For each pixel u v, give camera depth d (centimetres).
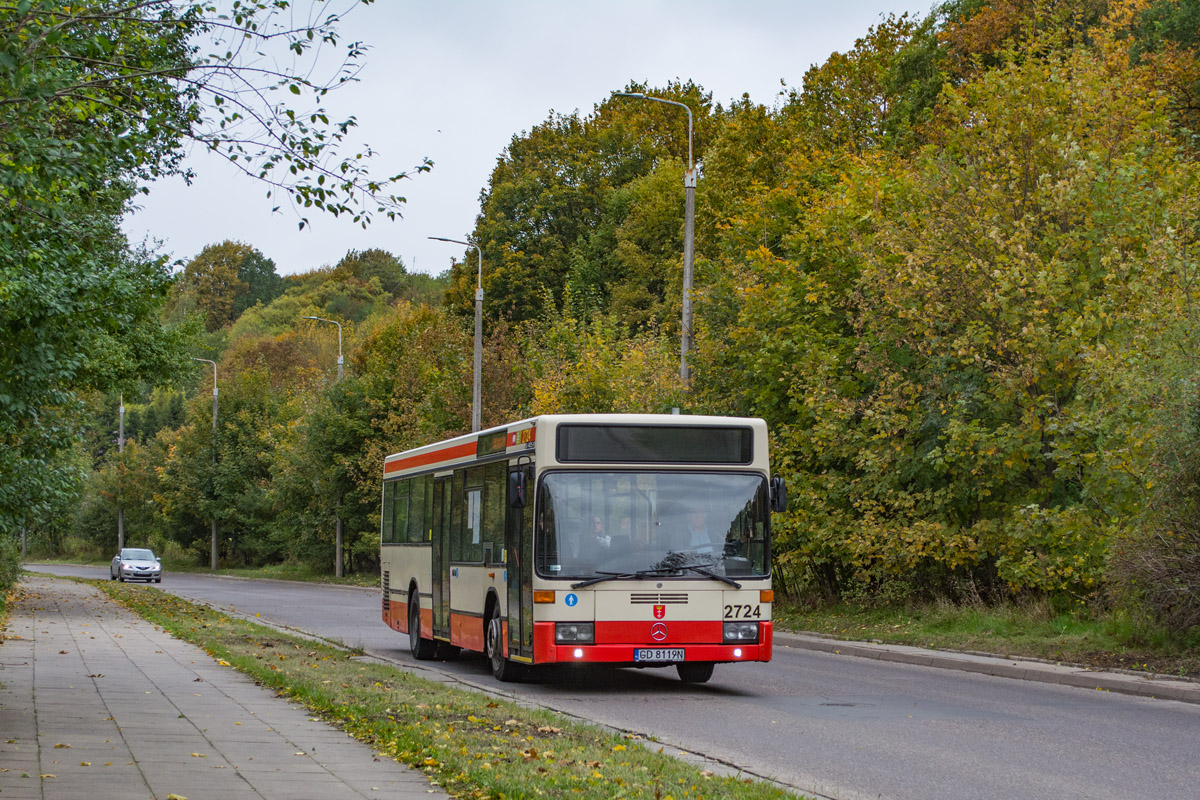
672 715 1259
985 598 2323
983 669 1734
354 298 13250
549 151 7200
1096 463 1912
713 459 1490
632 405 3391
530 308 6688
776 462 2569
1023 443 2078
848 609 2572
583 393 3581
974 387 2136
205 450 8081
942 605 2242
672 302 5612
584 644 1416
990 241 2106
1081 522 1905
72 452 2423
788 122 5150
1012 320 2000
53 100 822
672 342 4294
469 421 4528
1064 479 2091
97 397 3312
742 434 1502
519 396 4509
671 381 3300
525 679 1592
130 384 3238
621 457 1467
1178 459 1591
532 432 1492
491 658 1625
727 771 905
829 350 2544
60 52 824
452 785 780
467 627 1734
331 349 11081
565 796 747
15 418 1381
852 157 2938
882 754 1004
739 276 2848
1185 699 1380
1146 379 1688
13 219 911
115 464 9531
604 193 7056
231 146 888
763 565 1477
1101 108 2247
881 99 4806
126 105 881
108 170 1038
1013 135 2241
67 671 1525
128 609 3170
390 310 11894
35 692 1282
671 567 1447
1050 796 833
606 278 6781
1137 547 1658
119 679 1431
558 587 1422
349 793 754
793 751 1020
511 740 971
